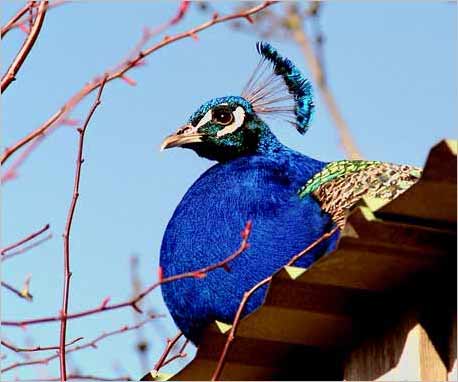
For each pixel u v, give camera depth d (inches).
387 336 363.9
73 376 370.0
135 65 351.6
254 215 443.2
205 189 454.6
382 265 346.3
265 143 491.5
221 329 375.9
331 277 351.9
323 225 441.7
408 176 461.7
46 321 332.8
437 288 354.3
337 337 377.4
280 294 357.1
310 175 469.1
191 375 394.9
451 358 346.9
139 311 334.6
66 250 369.4
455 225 335.3
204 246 438.6
